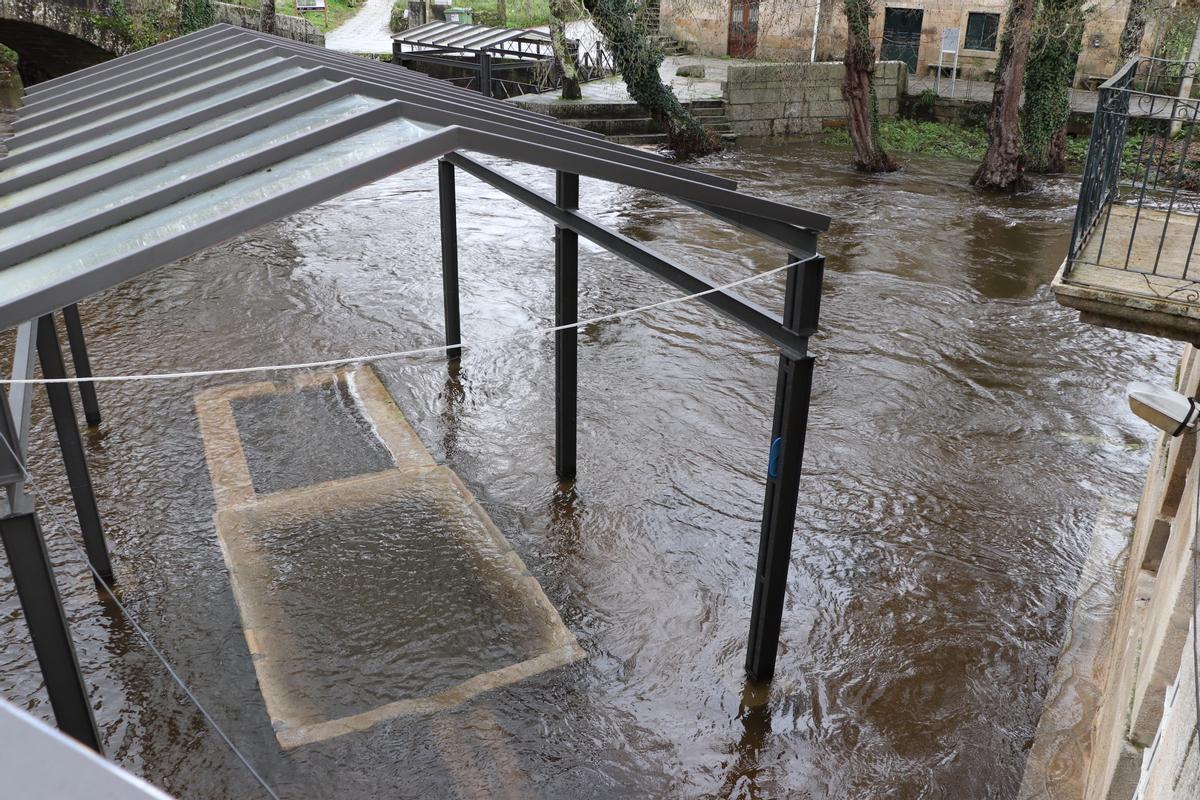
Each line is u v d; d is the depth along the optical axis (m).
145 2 21.22
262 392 9.12
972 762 5.17
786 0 24.30
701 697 5.56
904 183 19.09
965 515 7.49
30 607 3.77
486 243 13.84
